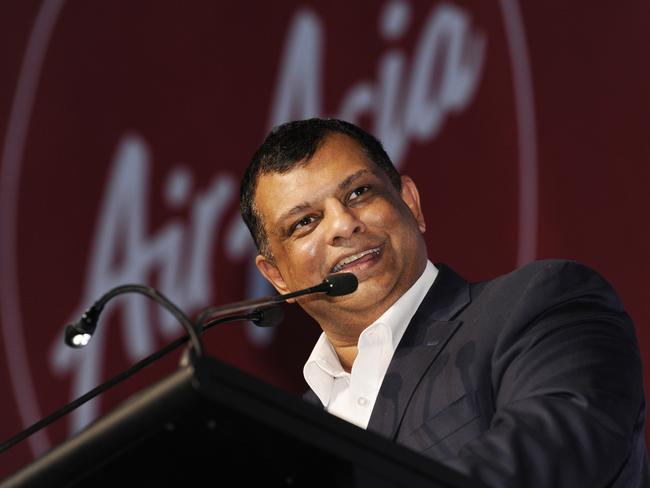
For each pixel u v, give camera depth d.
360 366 5.74
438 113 10.78
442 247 10.63
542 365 4.68
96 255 10.10
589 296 5.09
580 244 10.78
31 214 10.07
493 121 10.84
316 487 3.34
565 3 10.99
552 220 10.80
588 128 10.90
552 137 10.88
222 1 10.66
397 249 5.76
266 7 10.70
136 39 10.46
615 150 10.88
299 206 5.78
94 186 10.20
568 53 10.97
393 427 5.20
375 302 5.75
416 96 10.76
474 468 3.66
